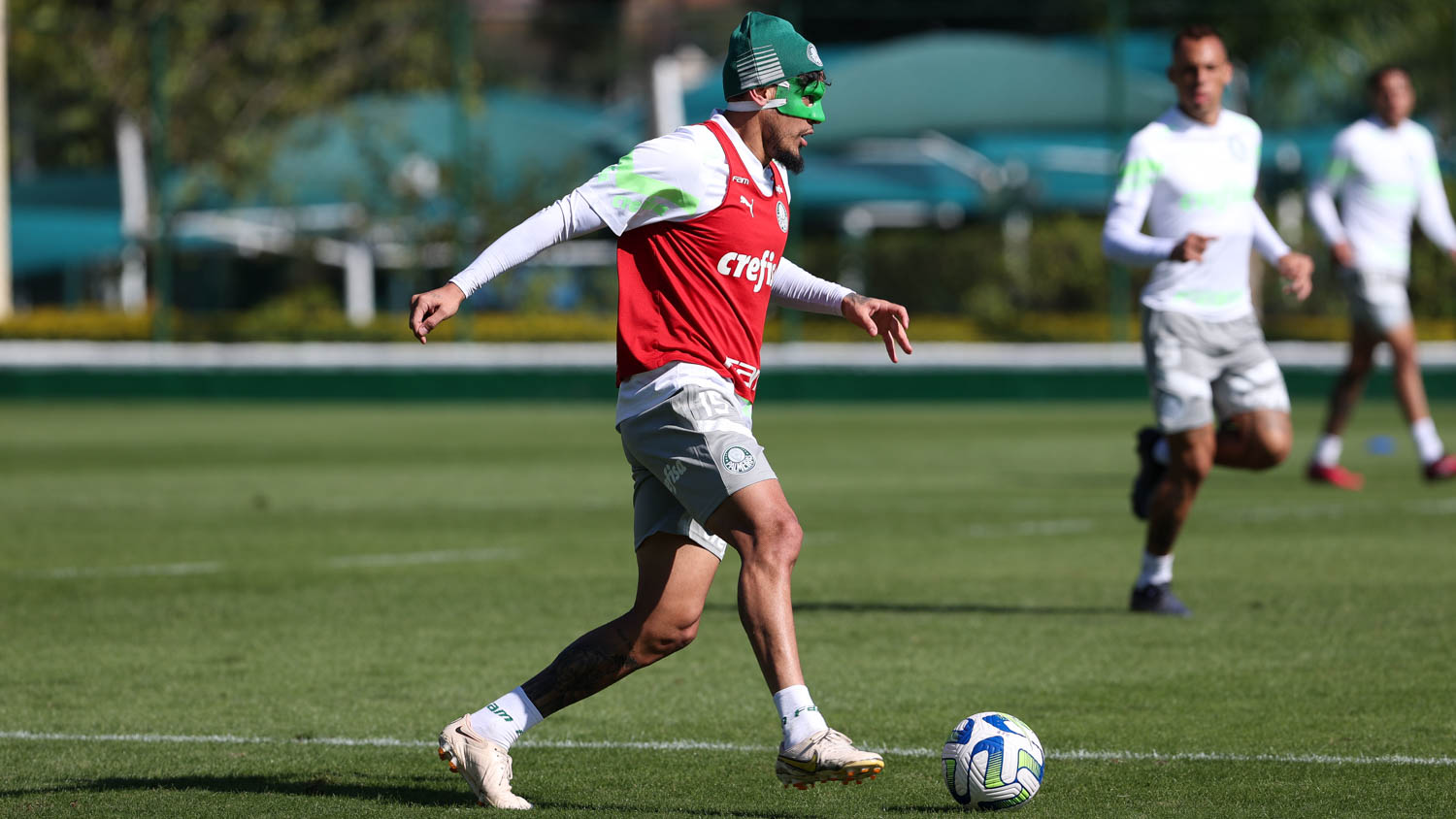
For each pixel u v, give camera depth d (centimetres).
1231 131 2806
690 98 11706
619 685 2342
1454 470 4853
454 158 9606
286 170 10700
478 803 1681
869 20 14062
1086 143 11938
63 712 2159
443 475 5597
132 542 3931
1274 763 1844
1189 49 2781
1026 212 11069
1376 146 4734
